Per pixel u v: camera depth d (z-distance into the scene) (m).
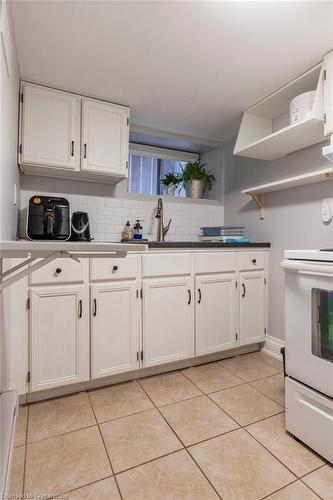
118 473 1.15
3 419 1.00
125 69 1.74
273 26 1.39
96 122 2.06
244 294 2.27
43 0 1.24
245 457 1.23
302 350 1.28
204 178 2.89
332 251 1.24
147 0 1.24
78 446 1.29
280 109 2.23
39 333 1.60
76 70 1.75
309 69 1.75
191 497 1.04
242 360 2.25
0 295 1.15
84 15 1.33
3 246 0.69
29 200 1.99
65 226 2.05
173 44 1.52
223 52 1.59
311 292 1.24
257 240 2.53
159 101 2.13
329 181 1.92
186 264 2.02
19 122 1.83
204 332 2.10
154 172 2.94
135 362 1.86
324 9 1.29
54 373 1.64
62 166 1.95
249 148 2.10
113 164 2.12
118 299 1.80
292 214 2.19
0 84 1.00
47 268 1.61
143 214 2.58
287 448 1.28
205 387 1.82
